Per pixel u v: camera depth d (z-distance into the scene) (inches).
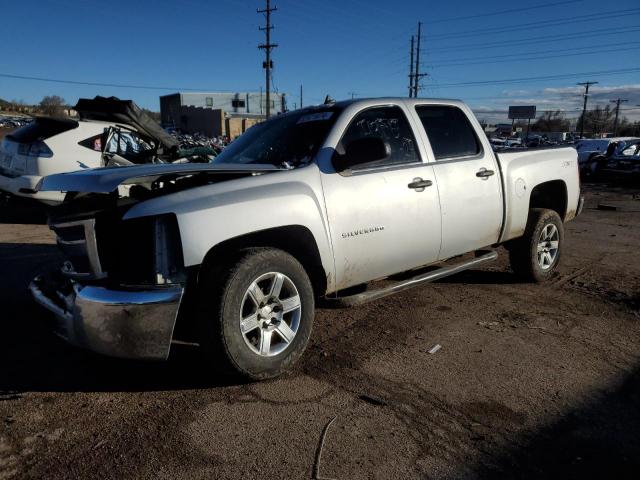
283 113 177.8
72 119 341.4
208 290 117.6
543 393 122.6
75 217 120.8
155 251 113.2
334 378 130.0
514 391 123.4
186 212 113.8
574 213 224.8
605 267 242.8
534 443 102.7
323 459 97.7
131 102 371.6
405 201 153.4
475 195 175.6
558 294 199.2
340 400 119.2
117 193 128.6
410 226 155.3
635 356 143.3
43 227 337.1
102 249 118.0
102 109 375.6
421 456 98.6
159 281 113.2
